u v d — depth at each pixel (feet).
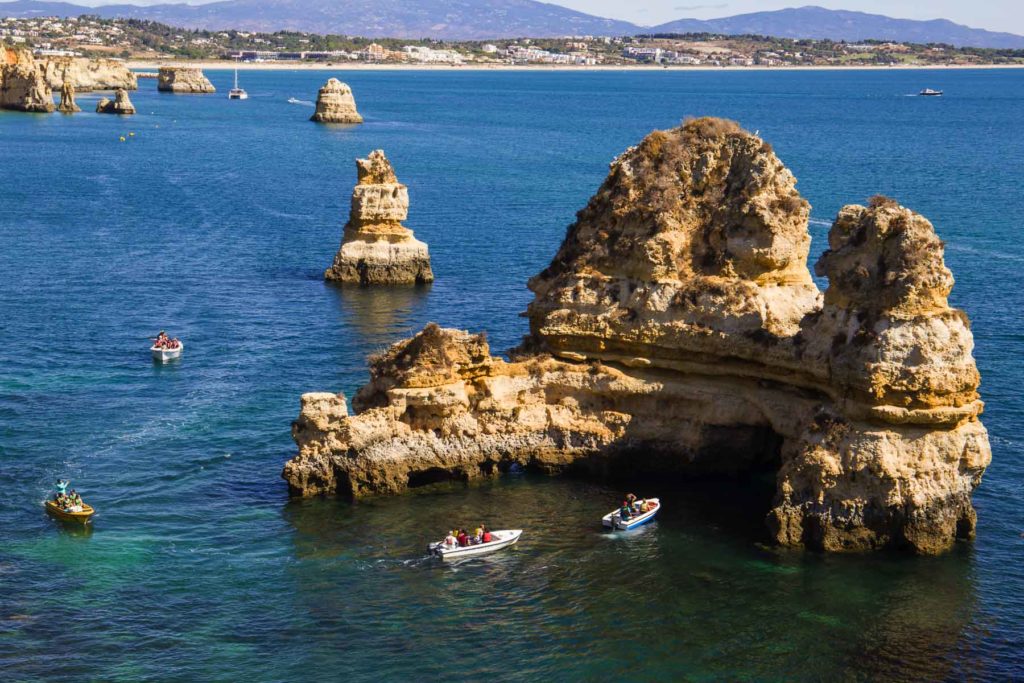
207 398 231.50
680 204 195.42
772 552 166.50
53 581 155.22
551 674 137.28
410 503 182.50
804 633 146.00
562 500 184.44
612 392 192.75
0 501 179.22
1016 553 165.89
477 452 189.88
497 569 161.89
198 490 186.09
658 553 166.81
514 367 194.70
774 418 183.83
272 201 523.29
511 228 443.73
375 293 333.21
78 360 256.32
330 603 152.05
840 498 165.89
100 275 347.15
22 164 638.53
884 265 167.22
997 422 215.10
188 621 146.72
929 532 165.07
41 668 135.03
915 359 160.66
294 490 183.62
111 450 201.87
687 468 193.06
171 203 507.71
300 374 250.16
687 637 145.07
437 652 141.38
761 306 185.47
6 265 357.00
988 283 329.93
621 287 194.49
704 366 189.06
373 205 344.28
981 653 141.69
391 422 184.85
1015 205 483.51
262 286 340.18
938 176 585.63
